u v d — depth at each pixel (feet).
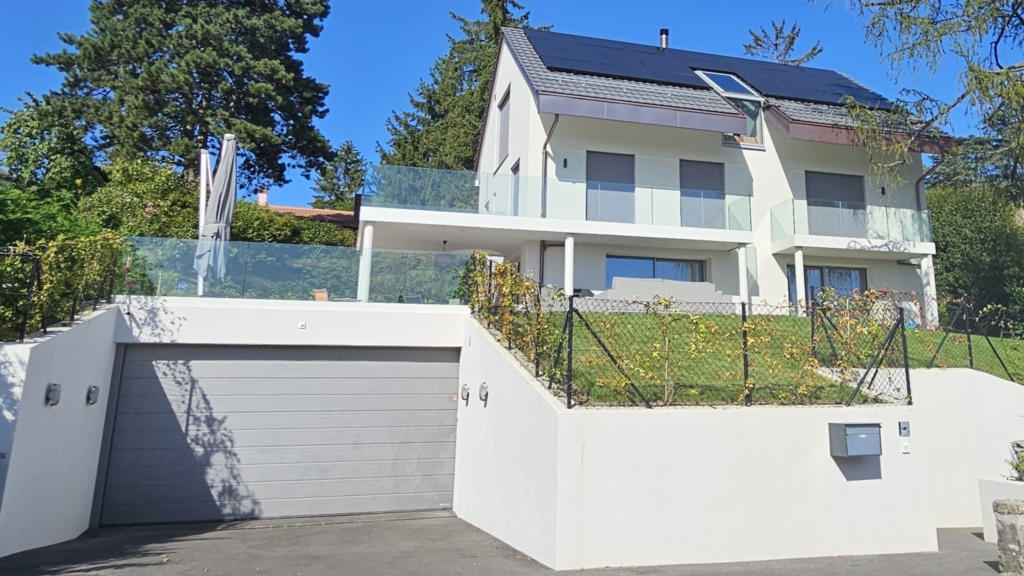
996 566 18.19
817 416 20.07
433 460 29.68
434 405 30.12
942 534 24.81
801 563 18.19
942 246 82.07
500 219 45.06
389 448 29.30
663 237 47.55
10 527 18.04
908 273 55.98
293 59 80.28
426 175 44.55
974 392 28.45
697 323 21.74
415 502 29.17
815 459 19.72
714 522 18.34
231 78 73.46
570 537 17.01
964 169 48.26
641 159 51.93
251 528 25.23
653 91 50.65
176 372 27.63
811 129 50.39
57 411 21.06
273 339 28.27
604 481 17.54
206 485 27.09
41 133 56.44
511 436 21.08
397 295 31.17
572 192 46.80
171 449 26.99
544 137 50.55
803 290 49.93
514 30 61.46
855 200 56.54
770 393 21.88
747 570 17.29
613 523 17.42
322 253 30.99
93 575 16.30
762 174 54.70
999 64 41.52
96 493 25.70
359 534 23.20
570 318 19.52
